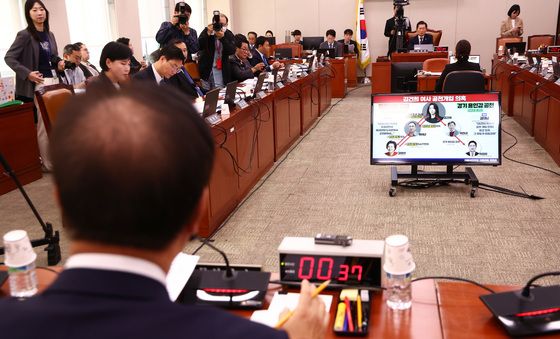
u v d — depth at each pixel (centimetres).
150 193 52
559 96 463
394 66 786
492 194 399
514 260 292
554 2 1109
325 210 381
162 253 56
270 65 805
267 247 319
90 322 49
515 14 1021
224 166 360
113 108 55
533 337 118
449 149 383
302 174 476
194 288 141
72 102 57
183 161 54
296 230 345
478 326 123
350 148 568
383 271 138
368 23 1198
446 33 1169
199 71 618
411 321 126
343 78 941
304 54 1052
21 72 488
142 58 879
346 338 122
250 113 425
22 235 144
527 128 607
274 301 135
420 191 412
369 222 354
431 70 744
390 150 389
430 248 311
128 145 52
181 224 56
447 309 131
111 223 52
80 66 604
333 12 1220
